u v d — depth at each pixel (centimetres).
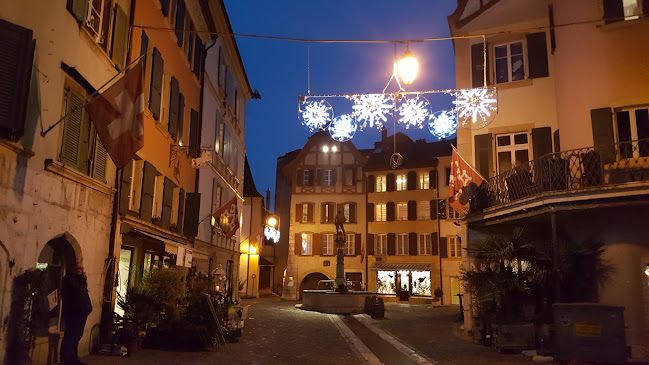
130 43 1134
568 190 1098
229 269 2623
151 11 1290
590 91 1268
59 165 775
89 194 918
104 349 938
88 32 891
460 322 1914
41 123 733
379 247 4094
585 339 809
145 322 1010
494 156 1558
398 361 978
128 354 928
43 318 741
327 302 2244
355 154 4331
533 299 1158
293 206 4312
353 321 1894
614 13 1266
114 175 1048
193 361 883
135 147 771
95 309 955
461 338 1380
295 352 1054
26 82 648
